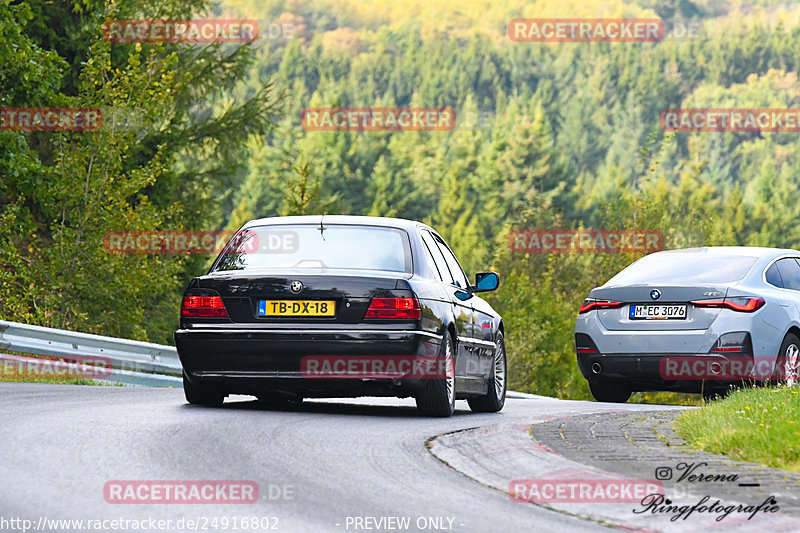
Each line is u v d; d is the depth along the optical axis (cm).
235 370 3659
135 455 2680
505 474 2580
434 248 4088
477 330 4219
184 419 3375
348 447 2945
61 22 11294
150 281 9344
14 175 8625
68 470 2462
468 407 4794
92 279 9262
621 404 4778
